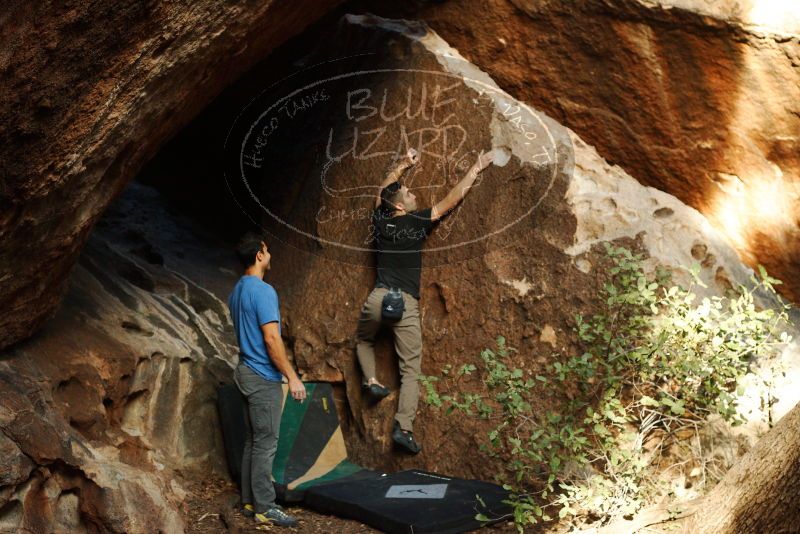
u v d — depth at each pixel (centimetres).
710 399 476
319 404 570
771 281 487
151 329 557
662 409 492
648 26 529
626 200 543
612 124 564
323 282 607
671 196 560
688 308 481
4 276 394
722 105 528
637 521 430
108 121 365
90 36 334
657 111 548
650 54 536
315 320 599
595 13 543
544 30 565
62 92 342
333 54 664
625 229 532
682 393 490
